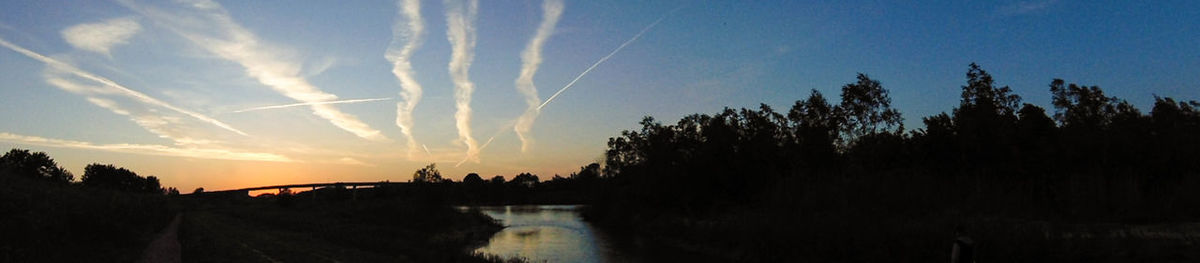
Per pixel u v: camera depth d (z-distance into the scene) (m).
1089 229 25.05
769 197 40.06
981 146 44.81
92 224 23.66
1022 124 45.56
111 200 33.12
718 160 55.47
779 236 31.30
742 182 53.94
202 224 43.44
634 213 64.62
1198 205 29.59
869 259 26.36
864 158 54.72
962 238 16.78
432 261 26.83
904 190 32.66
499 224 68.00
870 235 26.95
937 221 26.45
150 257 24.36
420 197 65.00
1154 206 30.45
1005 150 44.16
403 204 62.09
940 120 48.69
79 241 22.27
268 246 29.70
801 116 59.94
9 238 17.20
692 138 63.41
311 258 26.23
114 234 24.89
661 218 53.38
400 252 29.52
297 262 24.84
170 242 30.84
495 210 121.06
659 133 67.00
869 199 32.06
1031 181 41.00
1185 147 41.19
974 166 44.69
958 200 32.00
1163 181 38.91
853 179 34.91
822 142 56.50
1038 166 42.38
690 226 43.59
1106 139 42.34
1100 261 21.17
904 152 49.31
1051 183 40.97
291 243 31.81
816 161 55.22
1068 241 22.45
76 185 45.06
